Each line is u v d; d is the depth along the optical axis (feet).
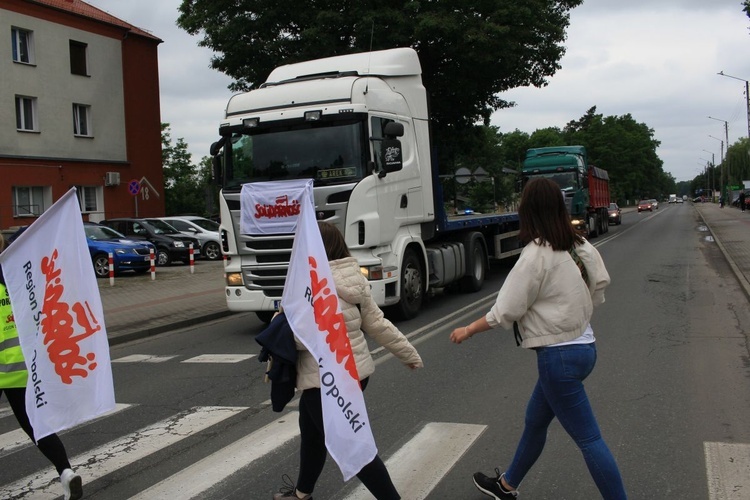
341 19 73.67
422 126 37.04
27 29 95.40
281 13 77.71
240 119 32.32
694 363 24.03
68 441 18.42
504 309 11.19
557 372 11.16
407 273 34.94
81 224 14.12
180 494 14.30
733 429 17.04
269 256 31.37
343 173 30.99
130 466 16.20
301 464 12.79
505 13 73.67
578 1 87.35
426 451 16.19
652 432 16.99
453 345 28.66
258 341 11.66
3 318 13.69
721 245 75.15
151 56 116.37
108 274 66.23
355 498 13.76
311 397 11.80
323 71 35.65
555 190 11.34
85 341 13.89
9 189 92.17
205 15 79.41
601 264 11.59
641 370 23.25
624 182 380.58
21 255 13.52
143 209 113.80
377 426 18.29
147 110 115.55
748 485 13.66
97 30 106.42
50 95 98.63
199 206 173.58
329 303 11.37
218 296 49.78
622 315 34.42
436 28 71.46
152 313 42.11
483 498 13.43
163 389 24.00
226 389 23.49
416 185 35.55
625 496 11.25
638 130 415.23
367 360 12.00
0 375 13.52
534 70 86.94
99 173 106.11
